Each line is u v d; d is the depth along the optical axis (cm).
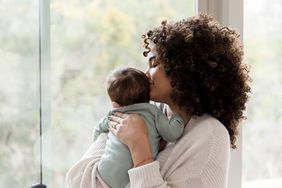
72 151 167
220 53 130
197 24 132
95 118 169
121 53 170
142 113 129
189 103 130
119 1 168
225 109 134
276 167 201
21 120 161
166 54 129
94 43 167
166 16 174
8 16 157
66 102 166
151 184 119
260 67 194
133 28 171
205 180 121
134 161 123
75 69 166
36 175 164
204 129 126
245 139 194
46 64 162
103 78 169
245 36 190
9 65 159
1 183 160
